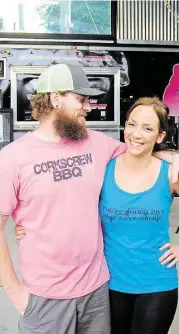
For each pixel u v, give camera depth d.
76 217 1.87
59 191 1.86
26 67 9.12
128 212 1.99
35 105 1.92
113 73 9.42
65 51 9.25
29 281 1.90
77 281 1.89
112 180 2.01
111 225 2.02
